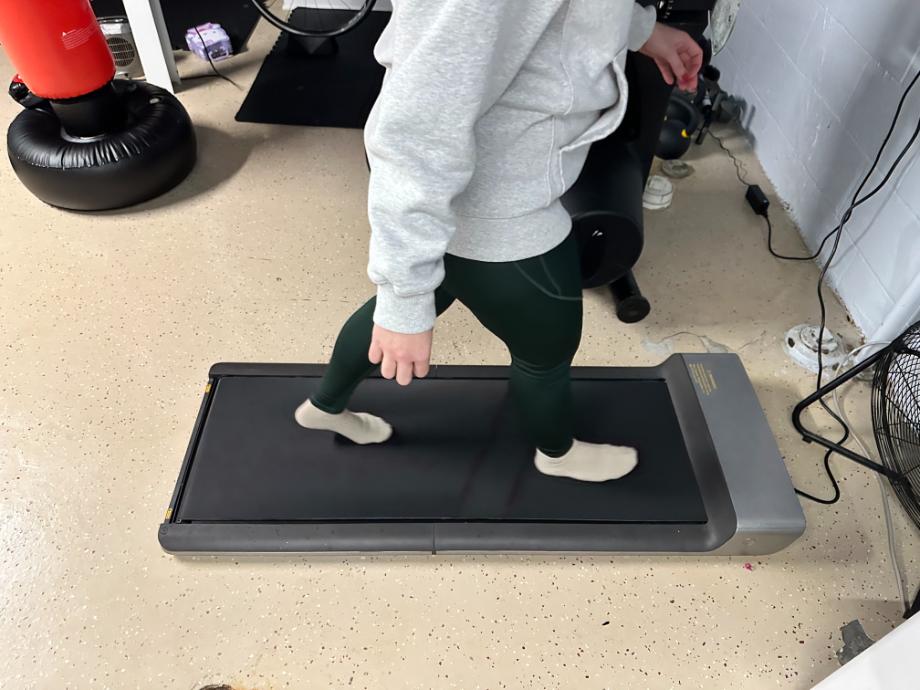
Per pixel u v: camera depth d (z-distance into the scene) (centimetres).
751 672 122
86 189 192
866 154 175
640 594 131
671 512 135
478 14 62
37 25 164
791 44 205
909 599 132
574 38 74
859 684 93
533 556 135
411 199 71
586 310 182
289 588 130
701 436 144
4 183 210
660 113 162
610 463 140
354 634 125
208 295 182
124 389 160
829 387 153
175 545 128
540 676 121
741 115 238
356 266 191
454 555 134
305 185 214
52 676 119
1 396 157
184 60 259
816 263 196
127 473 145
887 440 143
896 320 161
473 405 151
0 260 187
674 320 181
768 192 218
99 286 182
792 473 151
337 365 124
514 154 80
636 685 120
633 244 154
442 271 81
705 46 171
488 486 137
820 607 131
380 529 131
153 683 118
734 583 133
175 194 209
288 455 140
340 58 263
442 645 124
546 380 110
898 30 161
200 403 158
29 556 133
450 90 65
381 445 142
